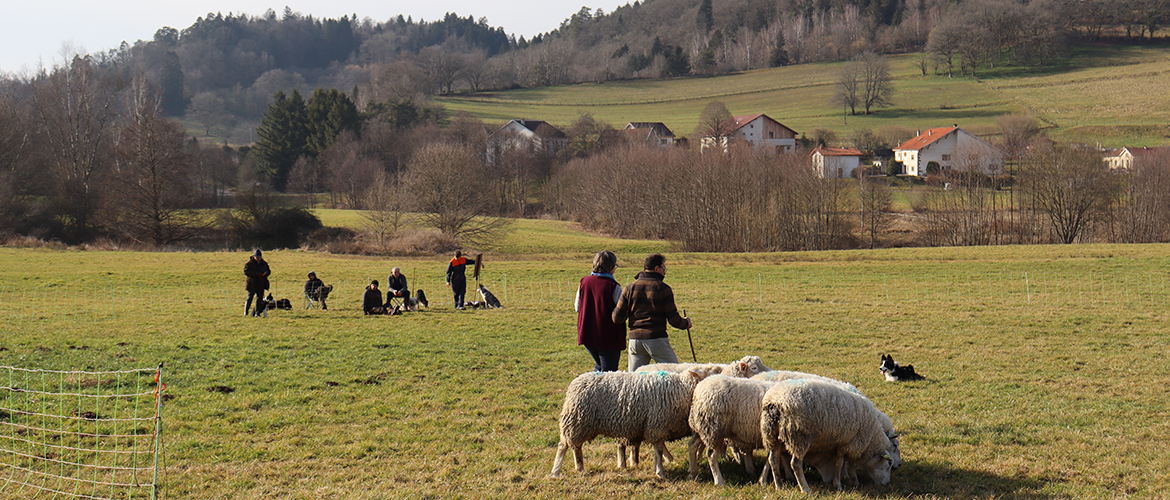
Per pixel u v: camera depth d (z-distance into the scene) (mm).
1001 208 69688
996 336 18969
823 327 20922
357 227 72625
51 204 66750
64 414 10914
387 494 7750
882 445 8172
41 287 32281
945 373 14539
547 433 10234
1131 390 12711
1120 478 8109
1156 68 147375
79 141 72375
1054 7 174250
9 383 12609
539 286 33844
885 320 22047
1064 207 63156
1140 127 111250
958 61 174250
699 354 17109
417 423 10844
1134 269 33344
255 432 10289
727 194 61188
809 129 137875
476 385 13461
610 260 10570
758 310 24781
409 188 61906
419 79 183125
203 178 105625
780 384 7895
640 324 10016
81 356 15773
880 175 104688
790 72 197375
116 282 34062
